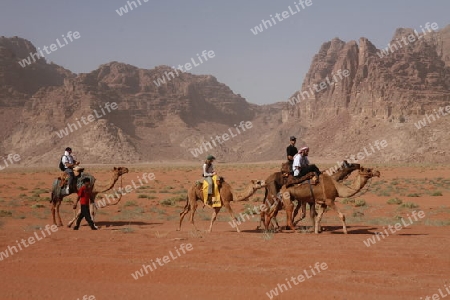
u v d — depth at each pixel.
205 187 17.45
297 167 17.00
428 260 11.34
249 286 9.21
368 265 10.84
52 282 9.53
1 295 8.62
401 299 8.33
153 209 28.95
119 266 10.64
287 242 14.23
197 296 8.58
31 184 63.56
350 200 32.53
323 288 9.05
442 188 49.09
